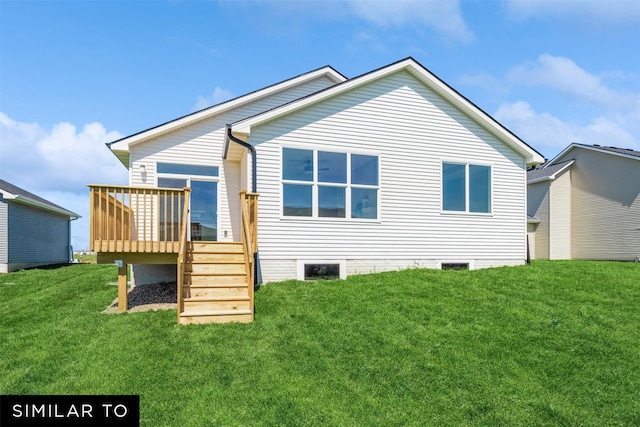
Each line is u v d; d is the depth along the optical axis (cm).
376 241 927
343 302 657
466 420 336
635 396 377
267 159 853
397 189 953
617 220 1692
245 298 605
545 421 338
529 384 395
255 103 1114
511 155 1081
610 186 1730
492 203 1048
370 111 942
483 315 590
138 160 974
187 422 320
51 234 2064
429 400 364
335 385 385
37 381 394
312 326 544
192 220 999
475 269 998
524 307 630
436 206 988
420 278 826
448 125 1015
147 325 560
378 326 542
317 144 893
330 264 885
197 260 707
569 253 1900
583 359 450
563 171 1920
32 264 1773
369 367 424
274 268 843
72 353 462
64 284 1045
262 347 472
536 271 930
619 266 1082
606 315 593
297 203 868
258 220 838
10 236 1549
